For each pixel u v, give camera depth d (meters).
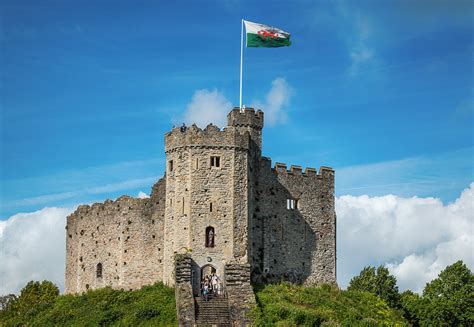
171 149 107.75
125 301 106.38
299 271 116.31
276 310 96.00
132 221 114.06
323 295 108.50
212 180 105.69
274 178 116.50
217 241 104.31
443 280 126.88
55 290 127.12
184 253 103.00
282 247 115.25
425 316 122.19
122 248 113.81
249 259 106.38
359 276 129.75
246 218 106.25
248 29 112.06
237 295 97.69
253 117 114.69
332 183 121.75
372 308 109.62
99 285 117.56
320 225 119.50
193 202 104.94
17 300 125.81
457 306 122.75
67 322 104.69
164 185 112.38
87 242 121.00
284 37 112.38
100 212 119.25
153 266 111.31
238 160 106.94
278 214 115.75
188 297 97.50
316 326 95.69
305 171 119.75
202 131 106.62
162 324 95.81
